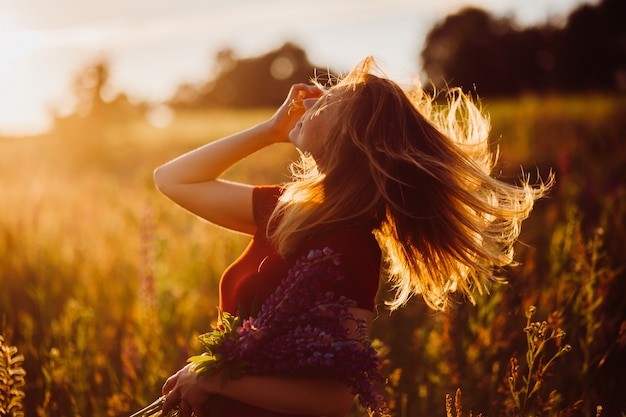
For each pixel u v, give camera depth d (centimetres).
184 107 7194
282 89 7350
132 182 1034
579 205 569
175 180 218
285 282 174
